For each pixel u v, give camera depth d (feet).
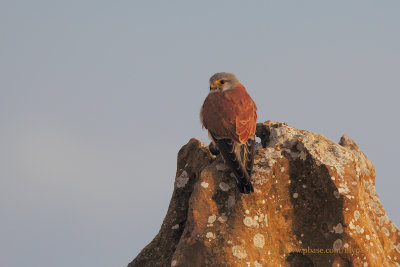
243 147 38.47
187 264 34.65
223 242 34.60
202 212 36.09
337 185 35.94
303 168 37.27
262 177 36.63
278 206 36.81
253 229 35.17
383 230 40.40
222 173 37.55
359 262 34.81
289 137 38.60
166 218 39.70
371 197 41.52
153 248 39.40
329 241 35.63
